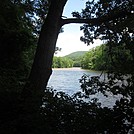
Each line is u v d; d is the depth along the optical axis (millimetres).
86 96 5234
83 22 6746
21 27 13164
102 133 3834
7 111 4656
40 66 6336
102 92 5523
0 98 4918
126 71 4953
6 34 11789
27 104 4418
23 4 13875
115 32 6879
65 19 6637
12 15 12469
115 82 5164
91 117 4012
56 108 4117
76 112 4086
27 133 3633
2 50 12086
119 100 4102
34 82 6258
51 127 3758
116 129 3863
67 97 4641
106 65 6273
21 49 12797
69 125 3844
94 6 7641
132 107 4000
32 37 13727
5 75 11227
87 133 3797
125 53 5773
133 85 4449
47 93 4633
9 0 12477
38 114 3980
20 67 12953
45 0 11797
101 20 6789
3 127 3967
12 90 5824
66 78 50000
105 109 4145
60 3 6477
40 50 6402
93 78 5805
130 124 3908
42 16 12656
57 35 6562
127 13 6668
